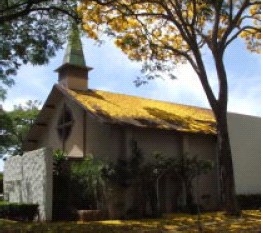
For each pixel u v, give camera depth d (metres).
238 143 26.38
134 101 27.38
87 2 21.83
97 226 17.09
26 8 17.08
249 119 27.38
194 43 21.92
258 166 27.25
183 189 23.48
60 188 20.81
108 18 23.03
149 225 17.25
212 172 25.44
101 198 21.02
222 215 20.97
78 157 22.53
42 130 28.70
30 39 18.52
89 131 23.95
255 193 26.44
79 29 20.62
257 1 21.27
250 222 17.89
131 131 22.34
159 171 21.83
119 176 21.06
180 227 16.44
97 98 25.36
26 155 23.02
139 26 23.88
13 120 38.03
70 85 26.41
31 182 22.03
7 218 21.19
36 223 18.78
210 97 21.84
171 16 22.00
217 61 21.78
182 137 24.48
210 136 25.69
